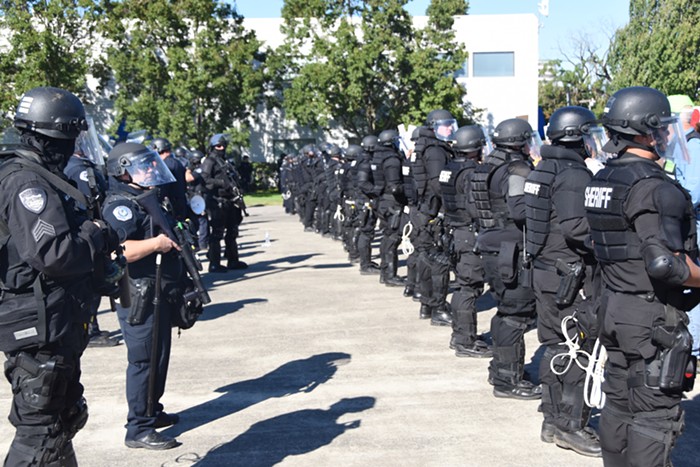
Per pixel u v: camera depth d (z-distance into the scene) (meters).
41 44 34.78
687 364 3.27
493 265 5.52
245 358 7.12
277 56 38.06
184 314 5.13
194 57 36.62
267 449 4.83
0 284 3.40
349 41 35.81
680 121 3.38
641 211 3.20
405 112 37.31
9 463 3.48
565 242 4.59
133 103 36.62
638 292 3.33
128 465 4.65
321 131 41.75
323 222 18.25
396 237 10.87
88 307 3.61
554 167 4.52
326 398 5.84
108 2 36.72
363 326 8.30
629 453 3.41
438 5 36.53
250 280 11.92
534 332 7.82
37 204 3.26
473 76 40.69
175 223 5.19
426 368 6.57
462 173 6.63
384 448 4.78
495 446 4.77
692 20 35.56
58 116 3.43
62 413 3.65
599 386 4.08
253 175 40.97
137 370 4.95
